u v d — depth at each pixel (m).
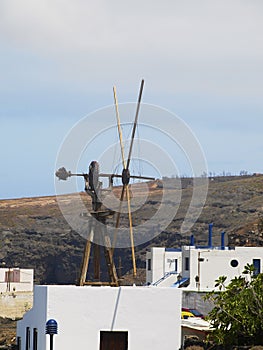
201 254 196.25
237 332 109.94
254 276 115.56
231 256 196.62
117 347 105.88
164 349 106.44
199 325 121.94
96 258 117.56
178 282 196.75
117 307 105.94
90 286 110.25
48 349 104.50
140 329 106.19
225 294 113.81
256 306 110.94
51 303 104.56
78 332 105.06
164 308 106.69
